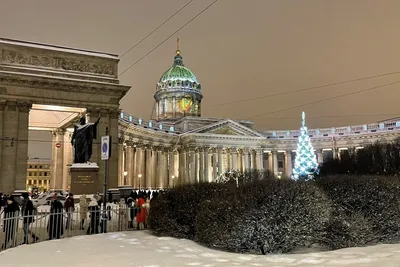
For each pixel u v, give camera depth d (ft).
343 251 44.39
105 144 75.05
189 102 397.60
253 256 43.68
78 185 138.31
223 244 48.32
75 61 172.86
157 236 63.21
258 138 364.58
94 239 59.36
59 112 193.88
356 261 37.73
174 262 39.88
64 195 161.68
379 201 53.72
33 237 67.77
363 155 206.90
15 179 155.84
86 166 140.77
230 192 52.34
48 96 164.55
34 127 206.80
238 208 48.11
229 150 356.18
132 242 56.03
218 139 347.36
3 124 156.35
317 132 370.12
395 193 54.60
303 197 48.55
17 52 163.02
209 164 361.10
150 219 67.51
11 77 156.66
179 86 399.24
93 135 147.84
